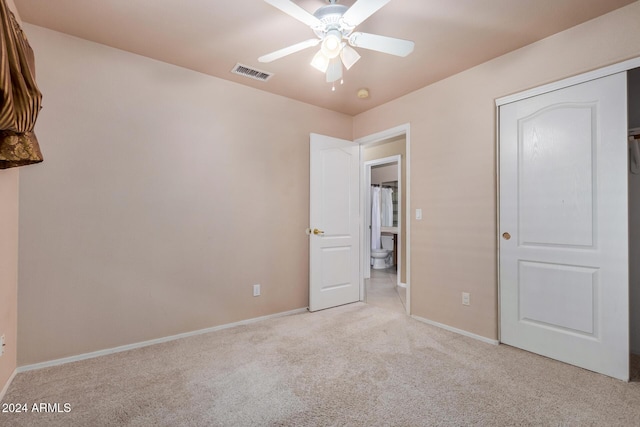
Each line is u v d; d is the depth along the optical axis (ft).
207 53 8.20
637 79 8.09
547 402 5.75
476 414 5.41
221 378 6.63
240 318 9.98
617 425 5.11
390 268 21.18
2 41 3.97
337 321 10.28
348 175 12.52
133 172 8.15
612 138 6.64
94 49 7.66
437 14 6.54
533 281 7.84
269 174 10.66
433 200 9.98
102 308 7.73
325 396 5.97
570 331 7.24
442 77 9.57
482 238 8.70
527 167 7.94
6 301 6.11
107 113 7.82
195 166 9.14
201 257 9.23
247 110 10.16
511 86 8.12
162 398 5.90
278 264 10.86
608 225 6.71
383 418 5.32
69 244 7.34
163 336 8.58
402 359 7.50
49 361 7.11
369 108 12.25
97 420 5.26
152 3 6.23
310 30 7.16
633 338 7.86
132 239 8.13
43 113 7.07
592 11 6.52
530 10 6.44
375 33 7.22
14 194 6.50
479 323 8.75
